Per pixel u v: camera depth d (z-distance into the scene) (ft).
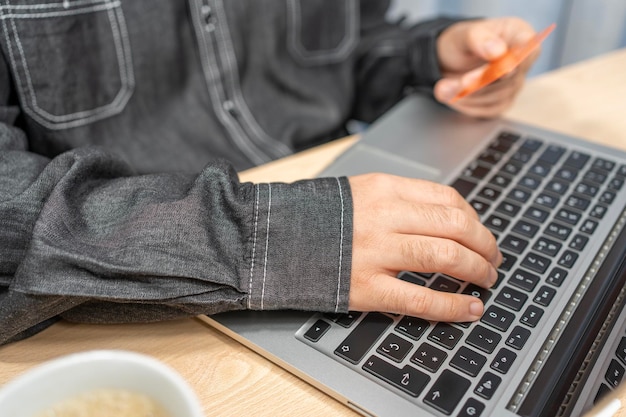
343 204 1.39
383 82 2.56
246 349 1.31
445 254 1.33
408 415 1.12
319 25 2.44
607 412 1.15
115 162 1.51
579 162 1.81
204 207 1.34
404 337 1.26
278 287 1.30
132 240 1.26
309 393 1.21
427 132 1.96
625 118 2.12
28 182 1.38
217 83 2.22
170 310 1.32
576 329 1.29
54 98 1.84
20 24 1.71
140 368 0.82
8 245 1.26
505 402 1.14
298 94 2.42
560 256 1.47
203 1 2.12
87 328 1.36
